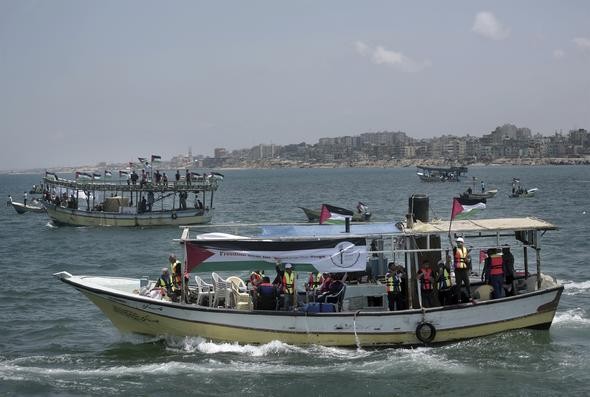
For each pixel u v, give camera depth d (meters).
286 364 24.81
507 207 101.94
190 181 78.38
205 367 24.59
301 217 92.12
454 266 26.77
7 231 75.44
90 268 49.88
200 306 25.98
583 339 27.47
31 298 37.50
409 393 22.45
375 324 25.80
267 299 26.41
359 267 26.05
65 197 81.44
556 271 43.88
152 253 57.03
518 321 26.73
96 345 27.94
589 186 167.38
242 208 110.81
